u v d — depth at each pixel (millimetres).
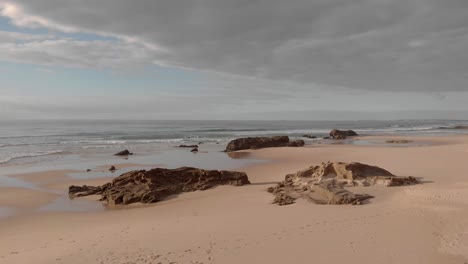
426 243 10516
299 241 11062
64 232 14109
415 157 31531
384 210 14523
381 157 32812
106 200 20266
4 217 16984
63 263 10250
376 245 10500
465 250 9891
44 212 17922
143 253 10664
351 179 19125
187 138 67750
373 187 18500
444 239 10766
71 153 43656
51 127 119875
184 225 13664
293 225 12836
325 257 9742
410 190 17672
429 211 13789
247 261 9672
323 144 52844
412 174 23047
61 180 26484
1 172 29906
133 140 63031
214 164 34062
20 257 11102
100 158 39250
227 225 13297
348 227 12297
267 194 19297
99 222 15625
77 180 26516
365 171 20062
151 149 48312
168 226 13680
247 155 40875
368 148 42938
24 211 18109
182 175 22250
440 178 21344
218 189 21234
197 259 9961
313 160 34500
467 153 33000
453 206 14281
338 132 66938
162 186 20938
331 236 11414
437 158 30234
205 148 50219
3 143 56375
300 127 125125
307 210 15195
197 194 20438
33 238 13438
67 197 21203
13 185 24750
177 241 11625
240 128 115188
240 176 22656
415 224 12281
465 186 18047
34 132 87062
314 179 19828
